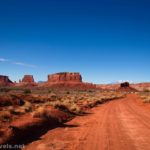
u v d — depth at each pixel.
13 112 18.62
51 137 11.66
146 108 31.58
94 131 13.55
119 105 39.09
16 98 31.62
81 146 9.84
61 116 19.48
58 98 45.19
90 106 34.97
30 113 18.41
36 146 9.65
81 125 16.09
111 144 10.26
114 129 14.23
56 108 22.92
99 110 29.03
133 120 18.53
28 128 12.54
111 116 21.62
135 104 41.62
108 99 62.88
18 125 12.50
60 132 13.16
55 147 9.57
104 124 16.41
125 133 12.88
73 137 11.76
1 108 22.64
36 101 36.38
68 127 15.11
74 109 25.52
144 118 19.86
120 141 10.87
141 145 10.10
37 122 14.33
